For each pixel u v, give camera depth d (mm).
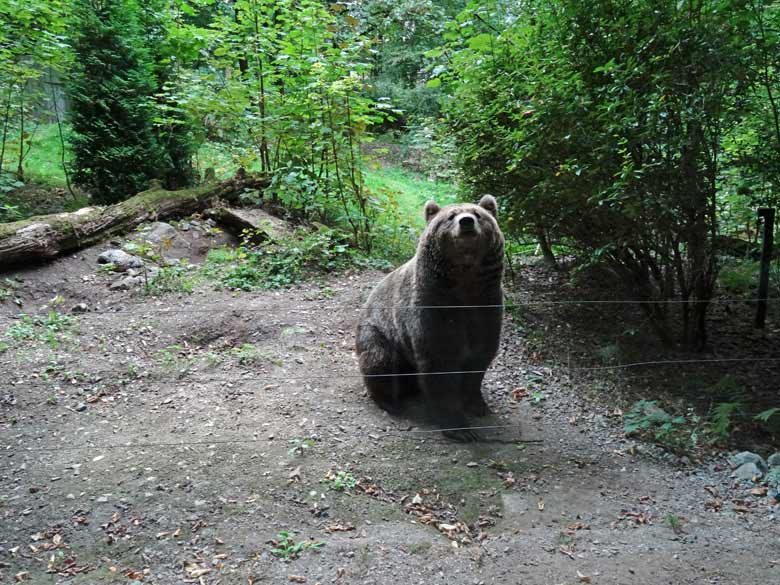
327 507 3752
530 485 4082
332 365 5746
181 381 5277
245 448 4293
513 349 6109
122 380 5219
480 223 4277
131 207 8531
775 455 4340
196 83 9922
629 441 4637
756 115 5277
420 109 15297
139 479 3910
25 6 9742
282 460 4172
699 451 4508
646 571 3252
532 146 5699
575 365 5797
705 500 3959
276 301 7074
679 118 4855
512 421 4906
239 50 10727
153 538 3443
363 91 9344
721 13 4758
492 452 4449
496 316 4648
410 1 15664
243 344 6121
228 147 12477
